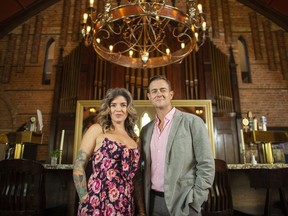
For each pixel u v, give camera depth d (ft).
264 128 11.35
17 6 19.39
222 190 7.26
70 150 16.33
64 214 9.18
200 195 4.73
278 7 19.58
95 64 17.84
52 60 20.18
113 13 8.70
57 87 18.24
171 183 4.88
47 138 17.60
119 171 4.88
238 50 20.02
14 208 6.88
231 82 18.40
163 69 17.43
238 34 20.45
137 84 17.02
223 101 17.25
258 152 14.11
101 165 4.87
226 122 16.83
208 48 18.07
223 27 20.57
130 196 4.89
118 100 5.59
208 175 4.82
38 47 20.16
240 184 9.77
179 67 17.56
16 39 20.40
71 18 20.89
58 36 20.44
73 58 18.81
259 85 19.07
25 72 19.42
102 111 5.57
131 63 11.52
